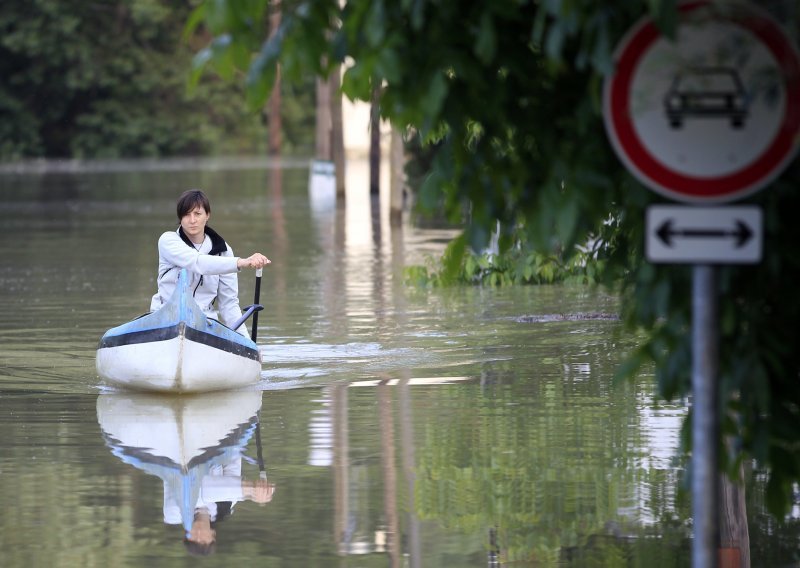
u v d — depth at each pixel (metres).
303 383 34.09
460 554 20.23
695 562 13.23
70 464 25.98
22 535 21.30
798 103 12.77
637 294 15.33
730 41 12.77
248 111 13.98
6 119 198.38
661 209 13.04
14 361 37.59
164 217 91.75
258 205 99.69
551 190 14.12
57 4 192.12
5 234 80.12
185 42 13.88
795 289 14.96
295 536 21.22
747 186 12.84
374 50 13.35
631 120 12.89
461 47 13.96
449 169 14.78
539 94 14.78
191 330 32.78
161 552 20.42
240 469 25.48
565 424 28.81
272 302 49.12
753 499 23.39
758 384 14.67
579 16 12.66
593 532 21.30
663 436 27.58
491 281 52.44
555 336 40.50
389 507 22.75
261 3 13.45
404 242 71.44
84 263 63.78
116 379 33.59
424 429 28.59
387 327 42.66
